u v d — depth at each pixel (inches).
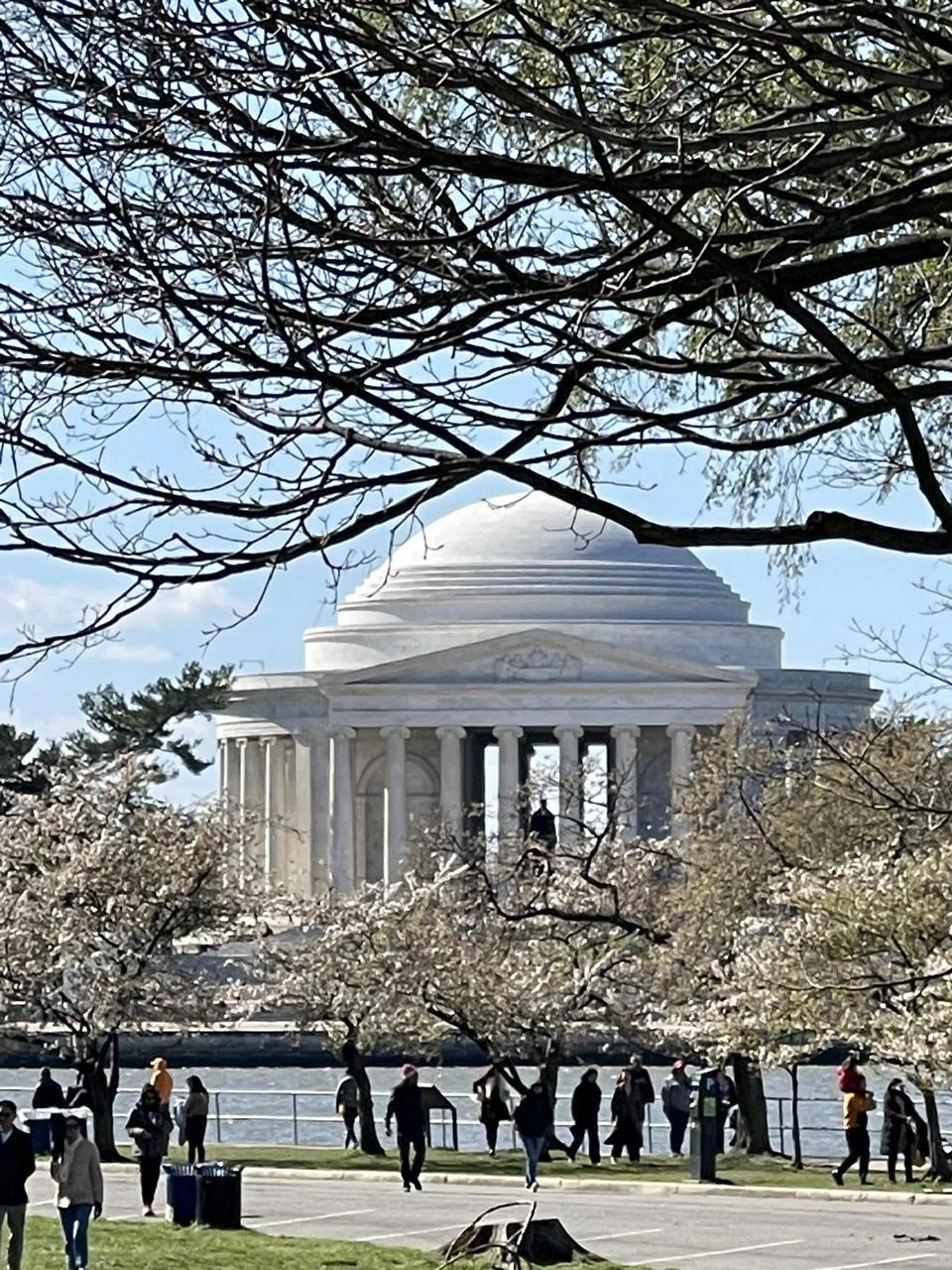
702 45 722.8
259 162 716.7
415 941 4719.5
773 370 849.5
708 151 811.4
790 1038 4694.9
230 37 694.5
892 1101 3708.2
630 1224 3063.5
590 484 845.8
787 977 3722.9
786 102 875.4
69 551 716.0
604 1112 5802.2
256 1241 2687.0
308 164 727.7
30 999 4512.8
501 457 756.6
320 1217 3164.4
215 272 716.0
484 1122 4384.8
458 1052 7770.7
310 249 737.0
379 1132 5383.9
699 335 952.9
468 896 5201.8
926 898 3590.1
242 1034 7785.4
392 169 730.2
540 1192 3654.0
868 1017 3676.2
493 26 823.7
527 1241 2369.6
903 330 946.7
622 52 845.8
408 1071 3641.7
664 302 863.1
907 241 768.3
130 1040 7765.8
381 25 774.5
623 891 4830.2
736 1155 4343.0
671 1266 2573.8
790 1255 2684.5
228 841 4877.0
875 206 748.0
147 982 4660.4
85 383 730.2
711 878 4569.4
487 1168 4062.5
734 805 4894.2
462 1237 2448.3
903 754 3494.1
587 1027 4717.0
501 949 4749.0
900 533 753.6
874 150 722.8
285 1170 3966.5
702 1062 5172.2
